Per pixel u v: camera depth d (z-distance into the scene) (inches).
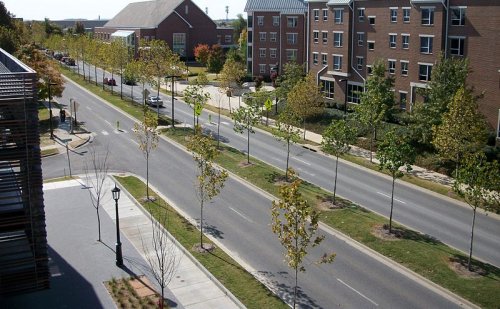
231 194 1610.5
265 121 2674.7
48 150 2092.8
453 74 1920.5
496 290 1025.5
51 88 2714.1
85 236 1296.8
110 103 3142.2
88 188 1649.9
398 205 1525.6
